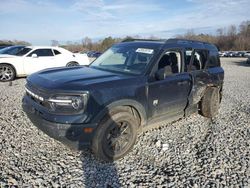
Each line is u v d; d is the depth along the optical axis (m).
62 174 3.28
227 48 81.12
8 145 3.95
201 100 5.54
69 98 3.23
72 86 3.32
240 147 4.30
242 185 3.19
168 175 3.38
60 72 4.11
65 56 11.30
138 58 4.34
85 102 3.27
